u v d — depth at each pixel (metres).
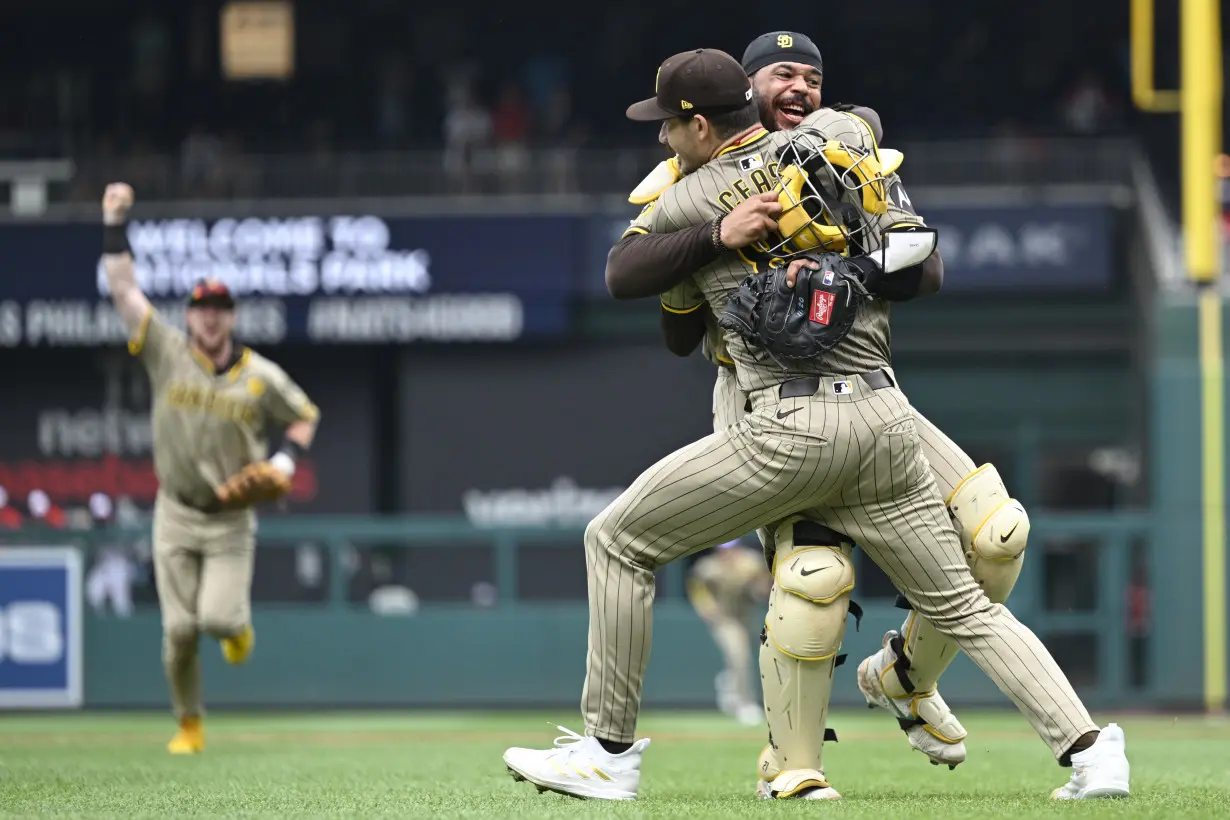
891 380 15.55
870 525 15.67
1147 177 63.16
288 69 75.69
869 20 78.38
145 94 75.50
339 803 16.38
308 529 50.59
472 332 62.47
